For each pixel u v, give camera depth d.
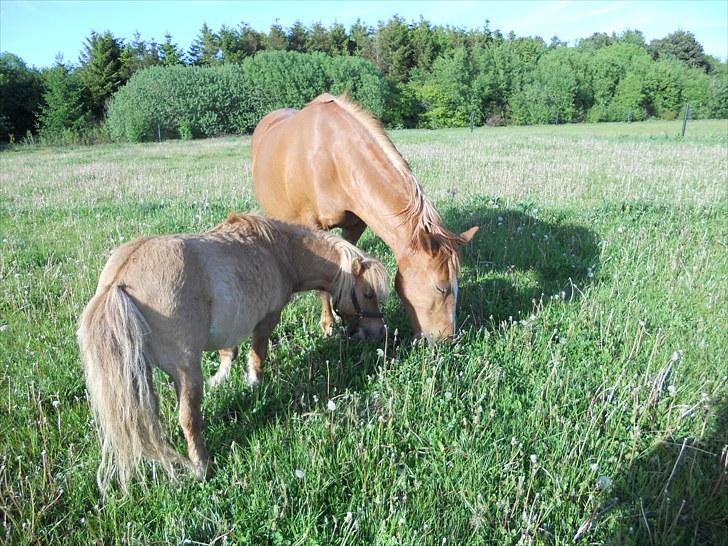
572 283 5.06
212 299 3.05
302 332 4.64
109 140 34.59
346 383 3.86
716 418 3.36
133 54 52.38
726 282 5.19
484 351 4.09
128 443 2.64
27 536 2.57
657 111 51.16
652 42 79.56
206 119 37.16
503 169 11.92
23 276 5.61
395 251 4.16
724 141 19.75
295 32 66.88
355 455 3.07
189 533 2.65
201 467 3.04
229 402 3.64
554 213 7.84
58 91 39.12
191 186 11.26
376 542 2.57
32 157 21.61
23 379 3.78
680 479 2.91
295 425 3.34
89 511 2.79
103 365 2.58
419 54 60.38
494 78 50.84
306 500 2.77
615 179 10.70
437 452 3.10
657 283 5.36
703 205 7.95
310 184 4.86
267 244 3.67
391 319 4.77
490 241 6.63
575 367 3.92
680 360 3.84
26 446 3.15
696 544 2.61
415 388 3.66
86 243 6.69
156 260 2.84
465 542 2.58
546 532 2.61
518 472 2.92
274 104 42.91
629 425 3.34
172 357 2.86
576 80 50.38
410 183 4.05
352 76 46.38
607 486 2.83
